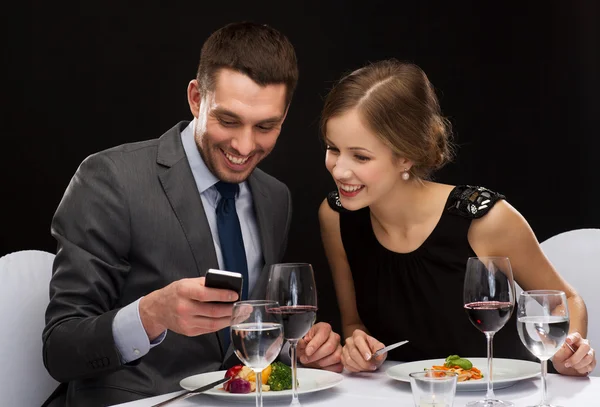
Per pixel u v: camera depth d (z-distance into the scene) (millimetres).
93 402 1933
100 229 2006
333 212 2484
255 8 3736
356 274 2445
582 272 2508
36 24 3549
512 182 3830
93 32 3590
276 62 2021
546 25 3807
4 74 3531
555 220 3830
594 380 1753
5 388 2123
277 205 2363
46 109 3562
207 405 1636
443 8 3824
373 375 1889
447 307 2301
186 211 2094
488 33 3822
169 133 2205
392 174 2186
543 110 3816
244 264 2191
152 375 1990
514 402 1588
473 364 1884
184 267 2076
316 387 1706
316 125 3779
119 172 2066
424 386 1337
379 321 2410
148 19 3633
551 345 1498
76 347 1817
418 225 2340
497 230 2289
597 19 3770
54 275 1991
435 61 3826
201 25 3682
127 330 1774
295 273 1626
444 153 2332
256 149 2094
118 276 2021
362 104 2107
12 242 3543
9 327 2154
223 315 1647
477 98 3826
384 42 3826
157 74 3650
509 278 1654
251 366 1451
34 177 3555
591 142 3797
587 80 3789
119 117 3617
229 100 1999
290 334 1614
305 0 3770
